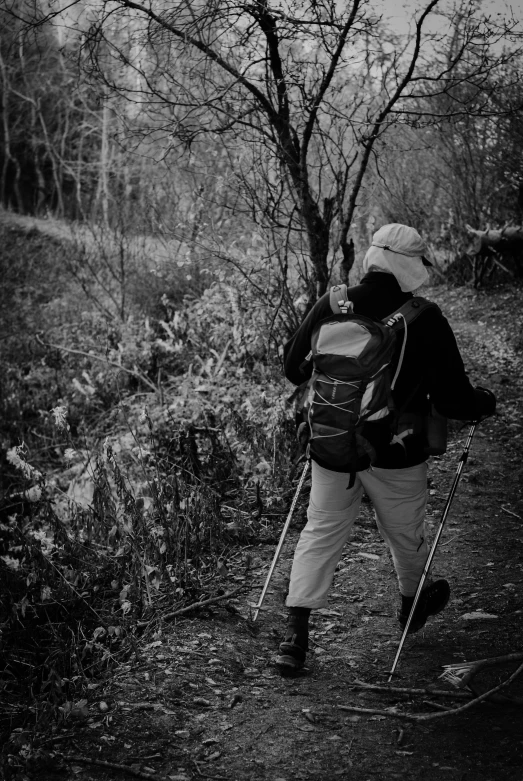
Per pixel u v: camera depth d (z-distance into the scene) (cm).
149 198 967
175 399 715
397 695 329
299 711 318
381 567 462
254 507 548
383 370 307
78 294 1343
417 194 1305
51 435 901
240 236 734
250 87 558
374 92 614
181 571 438
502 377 852
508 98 853
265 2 514
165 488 520
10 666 377
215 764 285
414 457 323
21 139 3039
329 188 686
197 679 341
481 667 315
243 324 745
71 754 290
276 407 598
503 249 1185
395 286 322
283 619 402
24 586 443
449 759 284
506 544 488
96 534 493
